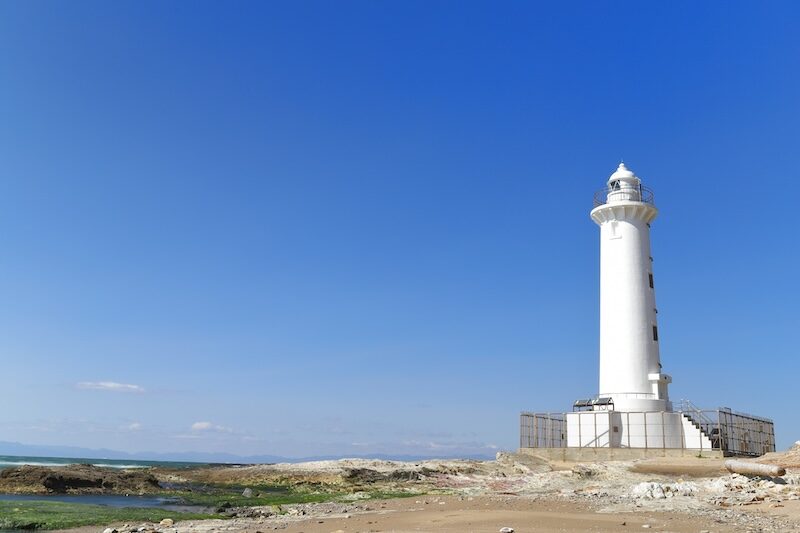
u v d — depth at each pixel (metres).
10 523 25.83
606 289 63.41
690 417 56.59
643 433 56.91
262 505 34.53
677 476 47.38
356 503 34.75
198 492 42.00
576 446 59.06
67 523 26.39
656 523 23.83
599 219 65.56
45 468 42.88
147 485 43.09
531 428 61.12
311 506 33.47
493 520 25.00
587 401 60.81
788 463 45.16
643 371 60.25
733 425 57.62
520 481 46.69
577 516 26.30
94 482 41.91
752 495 32.25
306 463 58.81
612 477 47.97
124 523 26.83
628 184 65.06
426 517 26.75
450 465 55.44
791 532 21.38
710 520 24.70
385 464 56.97
